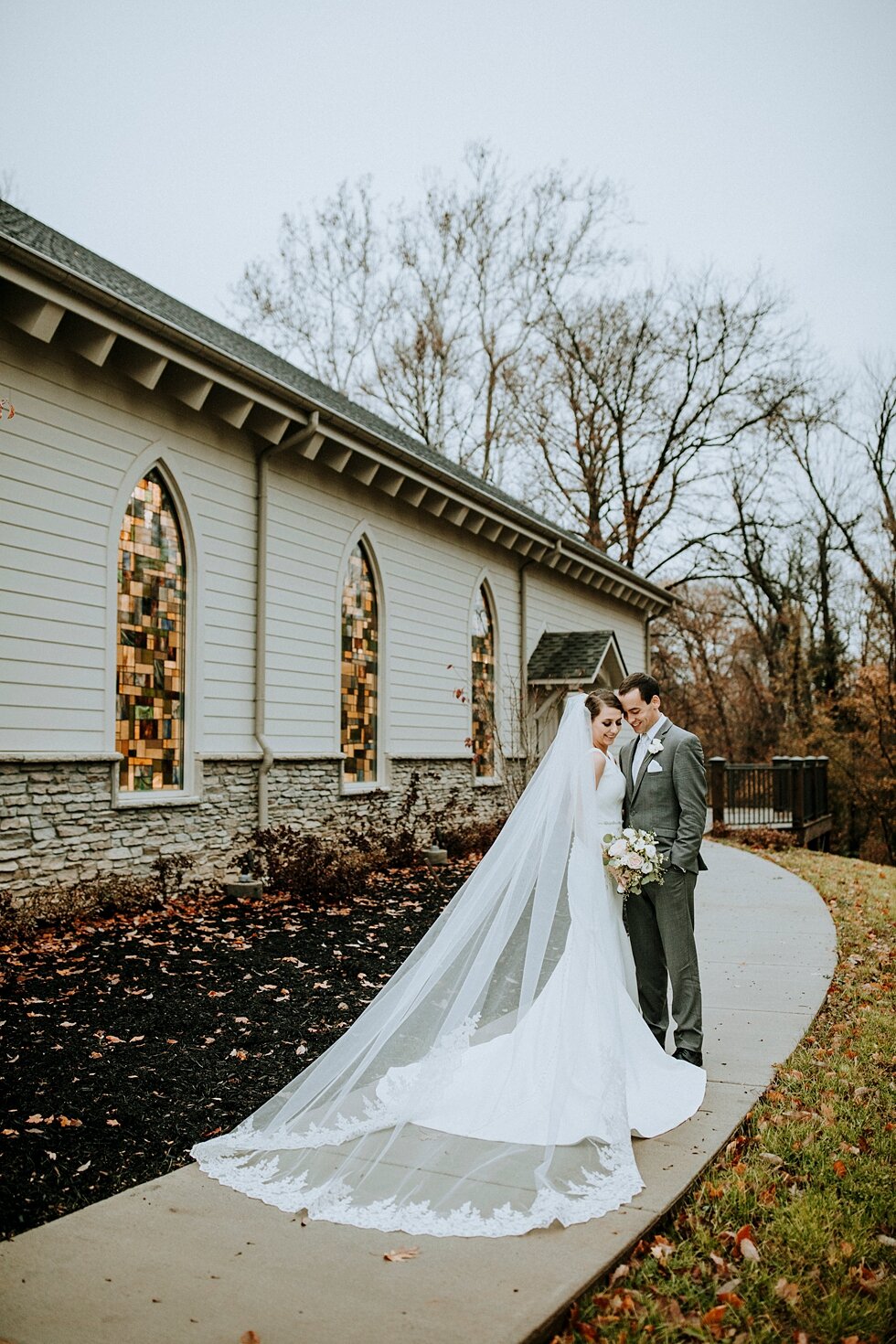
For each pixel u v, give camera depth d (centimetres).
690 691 4241
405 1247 327
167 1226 344
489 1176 375
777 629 4028
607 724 482
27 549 902
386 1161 388
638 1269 322
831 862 1697
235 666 1173
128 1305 292
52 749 920
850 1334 292
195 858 1088
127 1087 497
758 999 671
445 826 1522
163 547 1078
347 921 941
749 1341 285
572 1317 295
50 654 922
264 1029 601
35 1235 338
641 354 3369
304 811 1277
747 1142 432
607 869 467
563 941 438
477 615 1825
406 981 466
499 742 1748
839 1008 662
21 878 879
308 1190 368
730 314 3325
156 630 1066
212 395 1107
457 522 1634
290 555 1269
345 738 1406
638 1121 429
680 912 505
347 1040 450
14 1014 613
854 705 3538
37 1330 279
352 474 1372
